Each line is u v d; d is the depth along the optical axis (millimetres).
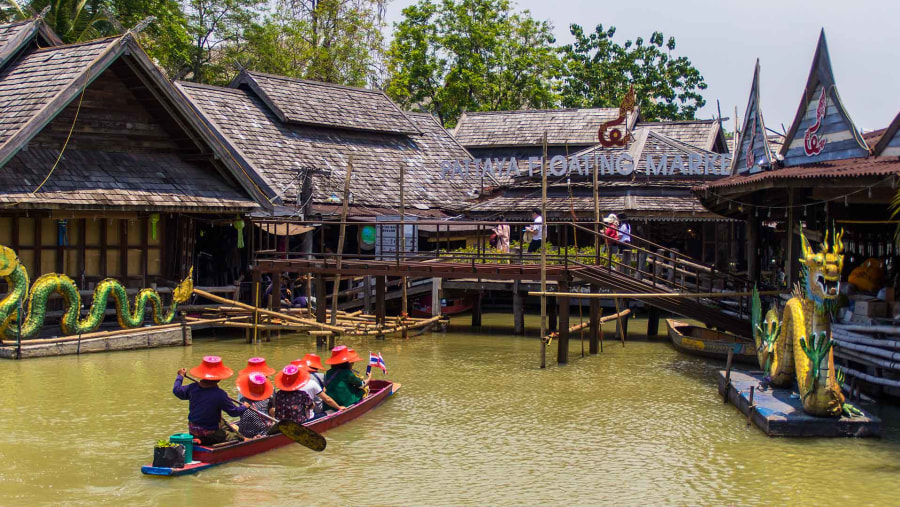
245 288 28766
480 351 23594
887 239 20766
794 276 19375
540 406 17000
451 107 53531
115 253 24172
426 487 12180
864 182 15680
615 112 45375
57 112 22203
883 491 11984
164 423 15195
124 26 37781
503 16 55531
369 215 31188
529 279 21828
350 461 13328
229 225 29062
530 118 46688
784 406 15391
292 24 49531
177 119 24781
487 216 34281
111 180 23266
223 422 13375
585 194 33562
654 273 23109
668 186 32344
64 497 11547
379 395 16953
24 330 20938
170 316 23812
